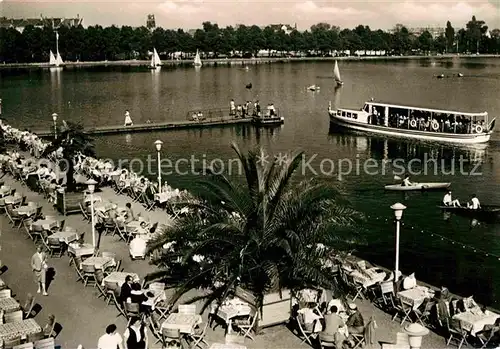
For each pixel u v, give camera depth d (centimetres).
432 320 1836
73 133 3256
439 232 3669
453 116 7656
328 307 1819
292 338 1773
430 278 2869
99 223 2881
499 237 3556
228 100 11206
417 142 7094
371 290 2055
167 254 2125
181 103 10700
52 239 2464
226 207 2028
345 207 2050
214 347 1560
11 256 2492
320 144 6975
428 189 4788
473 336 1702
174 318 1731
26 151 5050
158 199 3192
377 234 3569
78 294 2103
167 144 6831
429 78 16750
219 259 1962
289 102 11025
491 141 7225
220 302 1802
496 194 4734
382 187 4903
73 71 19262
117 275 2048
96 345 1739
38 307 1995
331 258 1988
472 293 2672
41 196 3500
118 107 10131
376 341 1736
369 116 7688
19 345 1531
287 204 1927
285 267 1866
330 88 13788
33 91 12769
